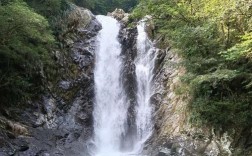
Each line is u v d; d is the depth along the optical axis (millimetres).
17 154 16297
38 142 17984
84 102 22500
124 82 23891
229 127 14992
